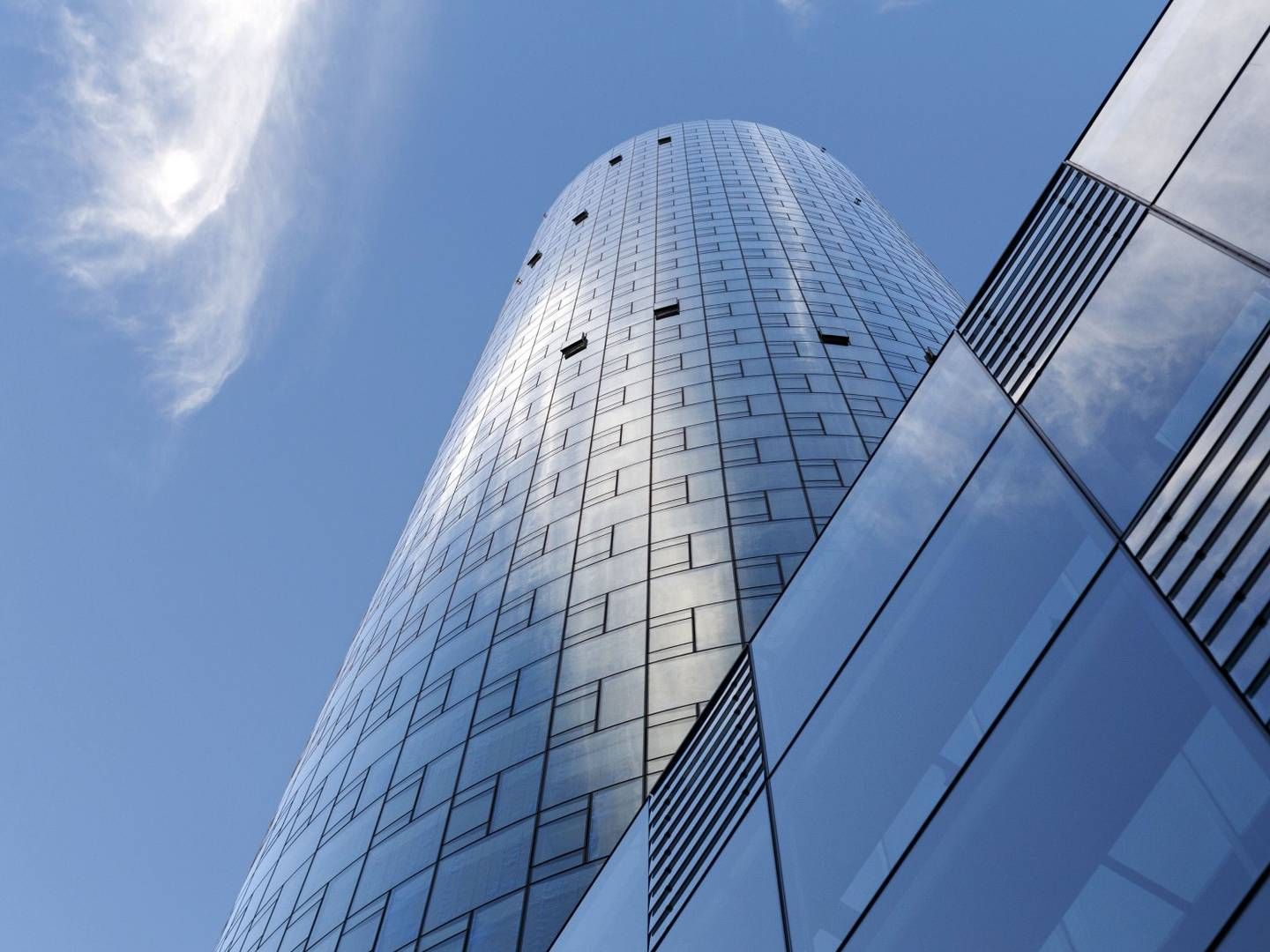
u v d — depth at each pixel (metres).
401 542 57.84
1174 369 8.54
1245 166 8.71
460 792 29.94
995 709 8.91
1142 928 6.33
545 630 34.59
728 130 104.81
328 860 32.47
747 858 12.48
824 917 9.89
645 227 75.44
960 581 10.62
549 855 25.75
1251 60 9.30
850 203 83.56
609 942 15.84
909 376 48.28
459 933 24.77
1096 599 8.26
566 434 47.94
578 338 59.41
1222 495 7.29
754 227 70.75
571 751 28.70
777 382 46.25
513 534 42.34
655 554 35.59
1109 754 7.26
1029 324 12.09
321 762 40.59
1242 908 5.69
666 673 29.89
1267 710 6.09
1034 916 7.23
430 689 36.56
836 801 10.86
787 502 36.38
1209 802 6.22
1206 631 6.89
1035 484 10.08
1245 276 8.05
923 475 13.11
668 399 46.56
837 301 57.31
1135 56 12.30
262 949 31.50
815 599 14.89
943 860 8.49
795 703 13.59
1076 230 11.84
